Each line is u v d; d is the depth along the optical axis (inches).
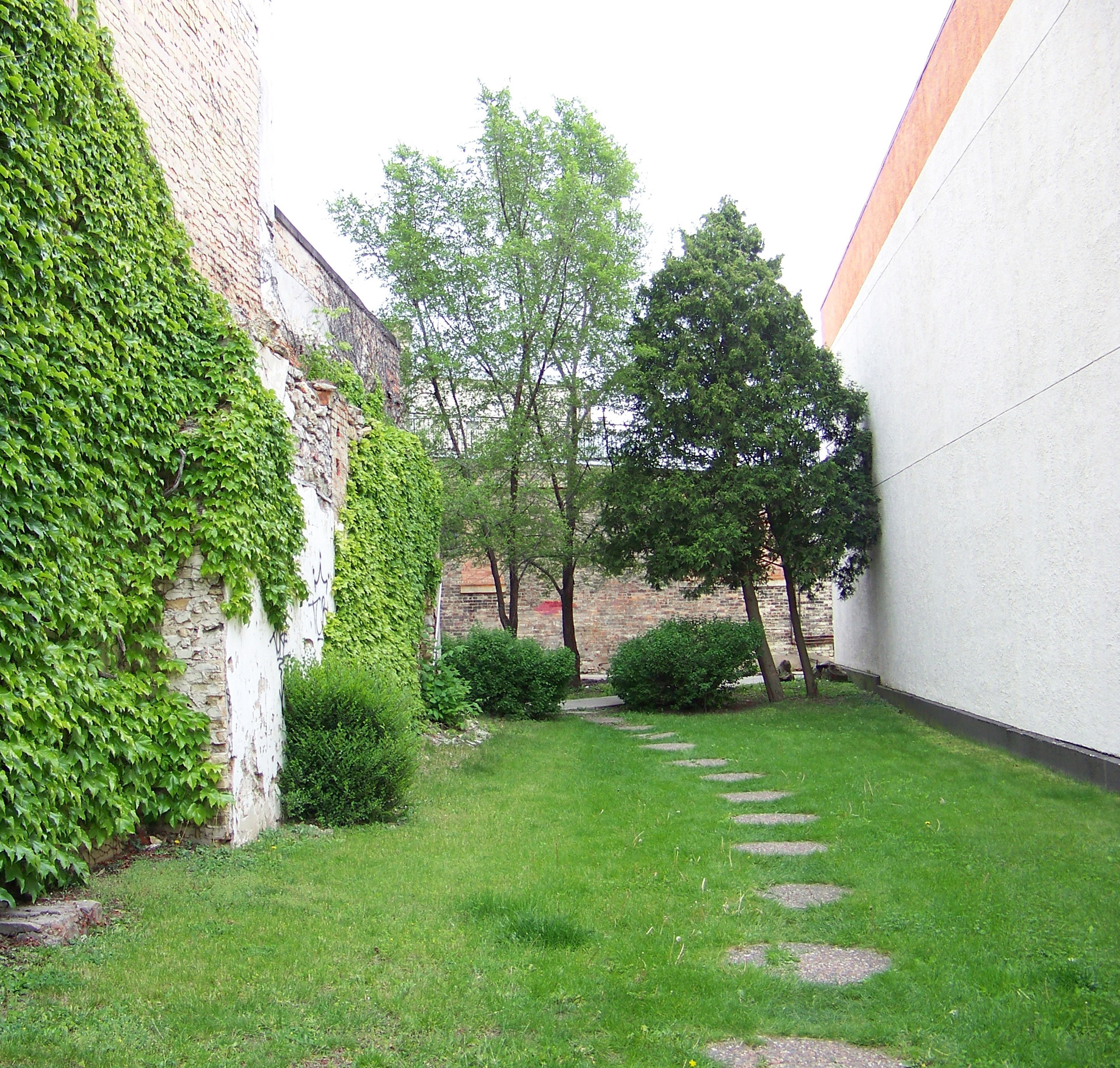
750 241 695.1
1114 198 301.7
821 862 226.1
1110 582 311.0
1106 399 309.9
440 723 486.0
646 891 201.9
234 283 326.0
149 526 216.8
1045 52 349.4
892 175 590.6
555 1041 126.3
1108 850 231.3
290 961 148.5
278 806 258.8
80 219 194.5
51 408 177.2
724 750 448.1
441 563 516.4
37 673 169.3
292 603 281.6
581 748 468.4
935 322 503.5
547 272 741.3
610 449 770.2
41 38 182.7
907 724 532.1
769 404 649.6
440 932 167.3
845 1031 132.3
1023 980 149.0
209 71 308.3
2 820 156.3
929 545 530.0
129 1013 126.3
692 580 714.8
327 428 342.3
